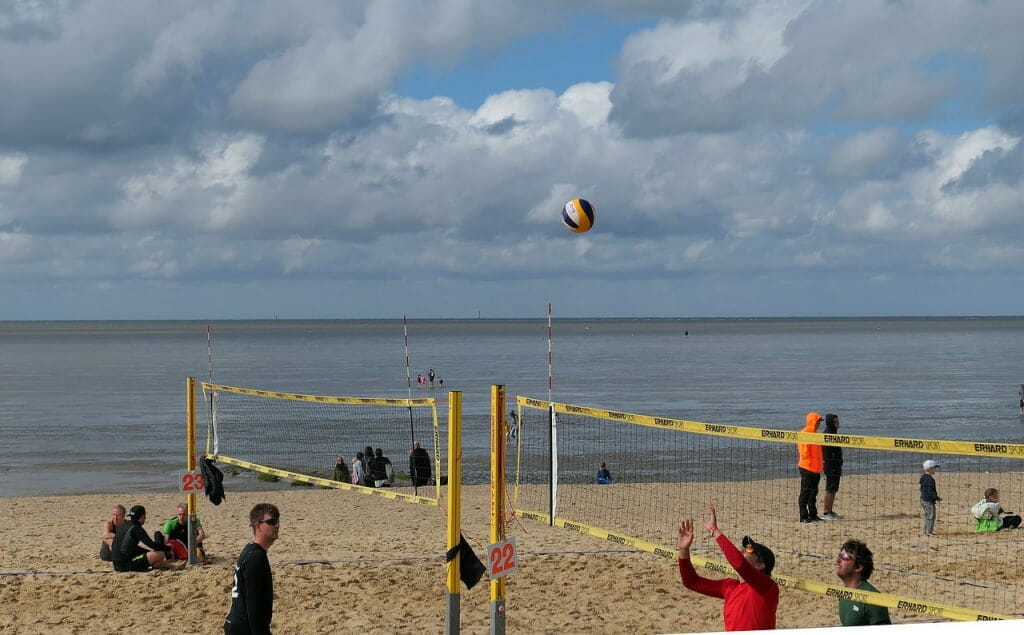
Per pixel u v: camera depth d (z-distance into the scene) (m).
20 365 76.88
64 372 67.25
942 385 53.09
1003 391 48.94
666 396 45.66
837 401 43.19
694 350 102.50
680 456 25.30
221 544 12.22
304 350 103.88
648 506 15.14
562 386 51.62
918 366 71.88
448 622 6.63
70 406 42.25
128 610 8.66
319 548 11.48
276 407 41.22
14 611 8.67
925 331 194.62
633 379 57.25
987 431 32.41
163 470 24.70
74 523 15.57
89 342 138.25
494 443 6.52
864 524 12.77
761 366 71.88
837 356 88.44
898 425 34.28
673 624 8.03
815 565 9.96
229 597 8.98
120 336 171.50
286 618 8.31
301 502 17.58
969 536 11.74
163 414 38.59
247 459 25.81
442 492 18.28
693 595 8.88
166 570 10.23
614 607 8.53
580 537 11.95
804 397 45.25
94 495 19.61
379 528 13.88
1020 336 155.50
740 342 129.88
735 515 14.06
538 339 143.88
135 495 19.64
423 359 82.44
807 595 8.69
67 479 23.42
